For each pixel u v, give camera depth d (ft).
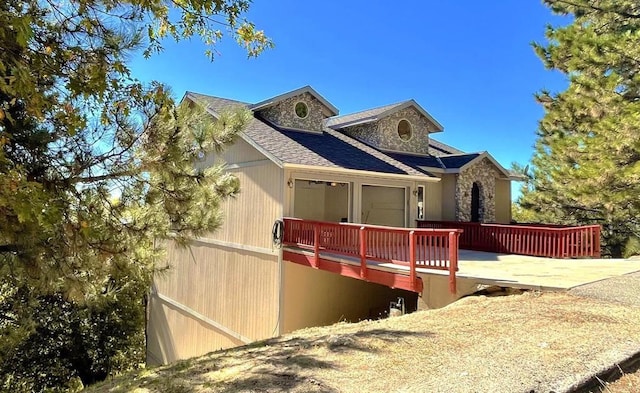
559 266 30.09
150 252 21.63
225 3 17.12
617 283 22.34
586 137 37.63
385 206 50.19
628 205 38.73
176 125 17.01
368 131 52.16
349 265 29.91
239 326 39.65
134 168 17.02
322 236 32.24
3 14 9.30
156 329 53.16
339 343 14.56
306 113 47.98
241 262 40.24
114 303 49.70
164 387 12.37
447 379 10.69
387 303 41.63
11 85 9.87
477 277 24.08
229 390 11.16
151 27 15.58
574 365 11.23
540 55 42.57
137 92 15.02
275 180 36.58
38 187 10.67
